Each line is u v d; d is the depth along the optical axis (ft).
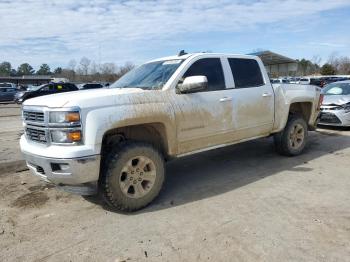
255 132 18.65
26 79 266.36
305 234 11.35
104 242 11.35
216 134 16.47
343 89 34.65
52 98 13.14
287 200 14.32
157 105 13.99
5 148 26.84
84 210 14.02
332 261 9.79
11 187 17.01
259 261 9.89
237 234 11.50
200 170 19.34
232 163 20.49
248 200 14.48
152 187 14.06
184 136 15.16
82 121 12.17
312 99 21.83
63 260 10.38
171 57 17.30
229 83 17.16
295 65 93.45
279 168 19.08
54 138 12.37
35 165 13.46
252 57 18.92
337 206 13.57
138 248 10.89
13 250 11.03
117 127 12.87
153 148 14.02
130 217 13.21
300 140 21.65
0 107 82.33
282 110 19.93
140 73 17.16
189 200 14.76
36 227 12.59
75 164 12.03
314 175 17.61
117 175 13.03
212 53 17.01
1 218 13.42
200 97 15.62
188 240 11.25
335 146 24.58
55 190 16.40
